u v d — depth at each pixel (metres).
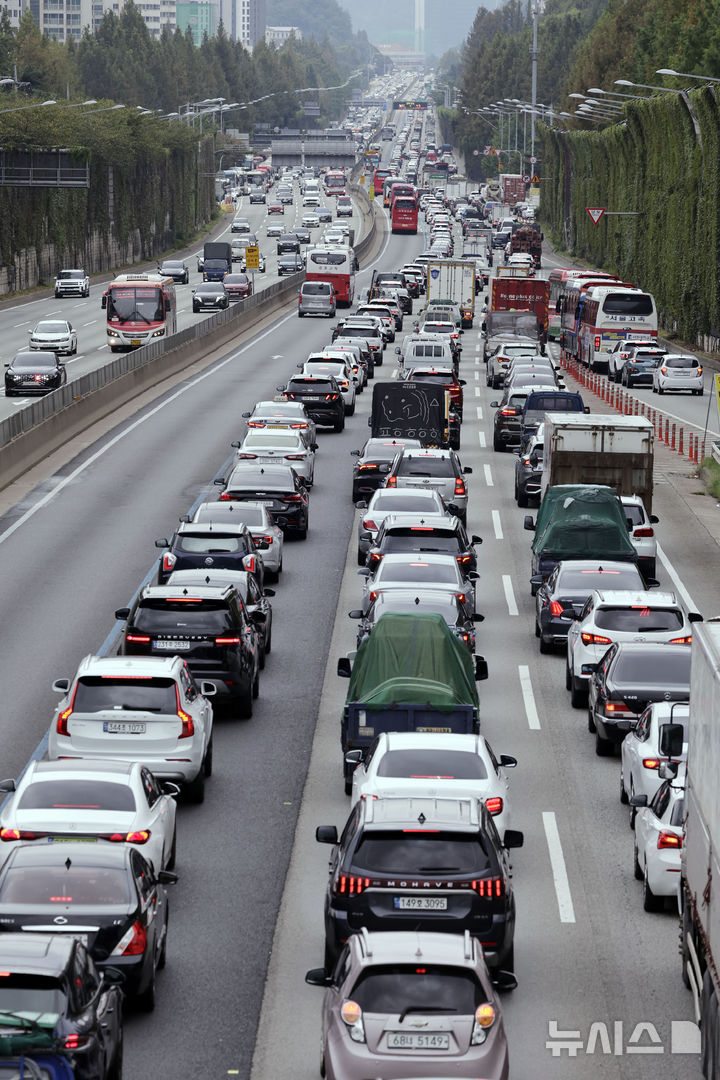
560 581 89.69
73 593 100.88
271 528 105.19
